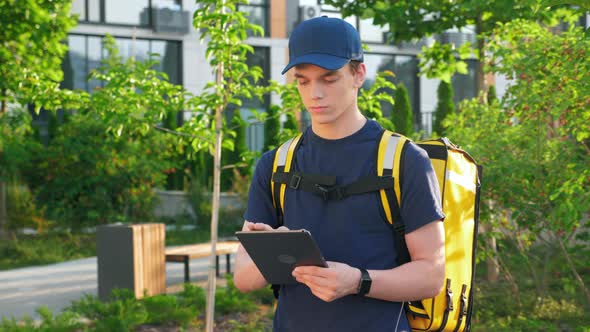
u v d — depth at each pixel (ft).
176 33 72.02
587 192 16.10
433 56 32.07
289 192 6.47
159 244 27.17
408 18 28.55
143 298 22.98
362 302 6.18
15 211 47.85
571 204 15.99
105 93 18.54
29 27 30.42
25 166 49.67
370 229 6.15
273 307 23.85
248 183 54.39
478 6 26.22
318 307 6.30
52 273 35.32
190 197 57.00
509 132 21.65
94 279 33.17
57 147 49.52
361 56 6.20
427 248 6.03
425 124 69.82
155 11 71.00
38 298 28.37
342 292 5.79
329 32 6.02
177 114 70.13
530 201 20.67
